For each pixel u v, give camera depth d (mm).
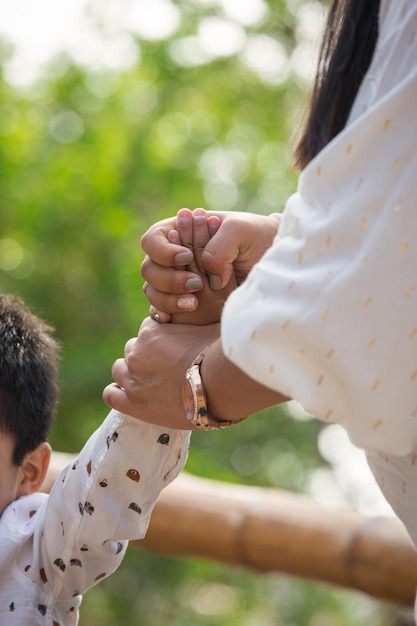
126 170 6598
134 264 6262
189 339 1140
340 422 921
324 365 904
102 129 6613
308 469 7078
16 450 1471
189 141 6988
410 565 2221
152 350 1146
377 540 2271
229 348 939
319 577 2389
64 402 6027
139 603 5879
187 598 6742
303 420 6918
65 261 6508
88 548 1340
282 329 908
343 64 1051
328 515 2379
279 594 6492
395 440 911
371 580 2283
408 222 886
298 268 928
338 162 928
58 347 1621
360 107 996
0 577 1378
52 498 1367
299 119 1208
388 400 896
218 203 7320
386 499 1076
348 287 892
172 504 2531
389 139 909
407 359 890
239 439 6809
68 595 1388
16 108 6621
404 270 886
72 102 6656
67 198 6262
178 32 7285
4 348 1483
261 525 2424
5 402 1449
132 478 1312
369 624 6594
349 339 892
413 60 931
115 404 1181
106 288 6383
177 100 7383
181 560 5758
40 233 6309
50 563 1362
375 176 908
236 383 1018
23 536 1392
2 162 6164
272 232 1209
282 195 7371
